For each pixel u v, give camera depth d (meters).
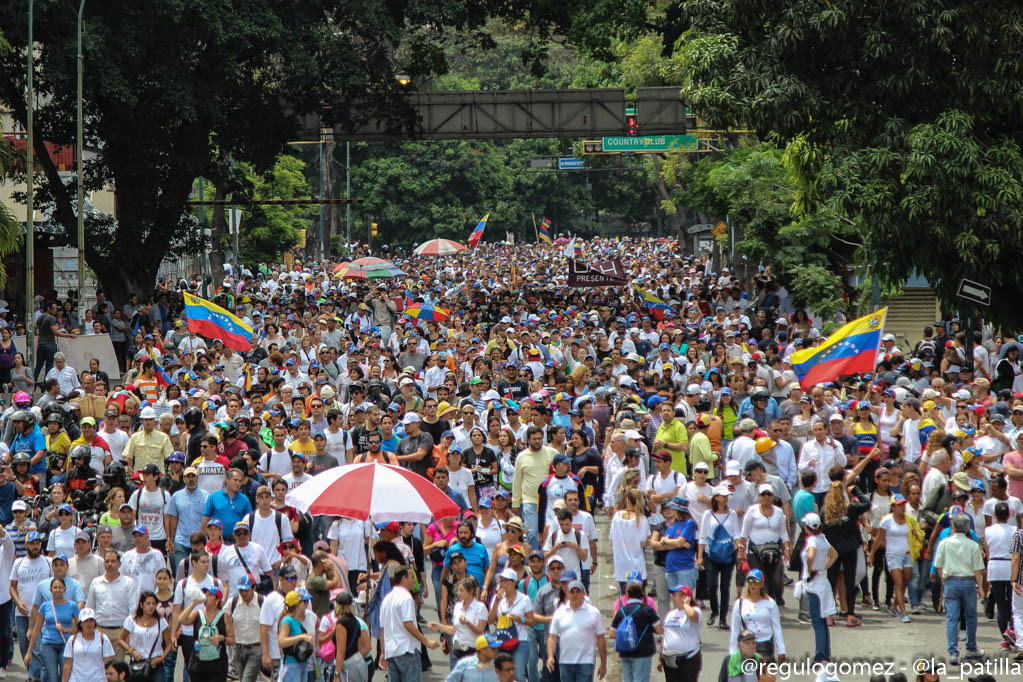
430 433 50.84
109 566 39.28
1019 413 52.44
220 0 100.88
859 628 44.31
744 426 49.97
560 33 152.00
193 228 118.19
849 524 44.12
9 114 113.00
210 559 38.16
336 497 38.06
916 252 71.06
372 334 85.88
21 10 94.06
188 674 37.25
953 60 69.38
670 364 67.62
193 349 77.00
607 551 53.81
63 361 70.38
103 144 118.19
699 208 123.19
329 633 34.41
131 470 51.56
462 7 129.38
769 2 71.62
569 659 34.50
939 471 47.44
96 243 111.88
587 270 123.00
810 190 75.75
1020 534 40.75
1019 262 70.06
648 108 153.12
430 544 43.91
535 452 47.31
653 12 148.88
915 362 66.50
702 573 46.12
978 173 66.31
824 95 71.06
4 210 82.31
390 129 125.19
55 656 39.28
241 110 114.75
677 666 35.09
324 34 109.69
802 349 71.88
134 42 98.50
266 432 53.69
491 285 173.75
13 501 48.78
